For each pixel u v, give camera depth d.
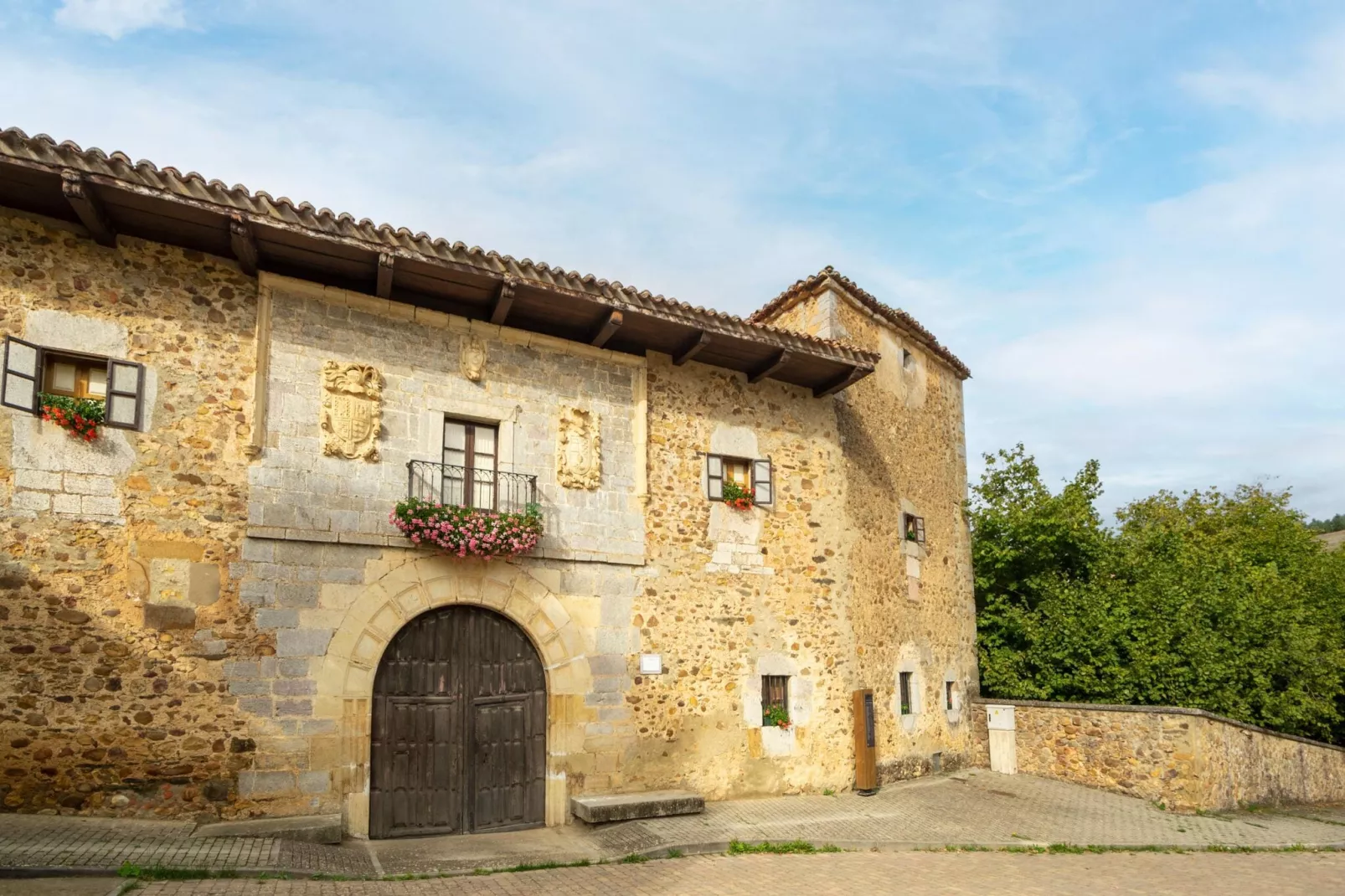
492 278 9.74
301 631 8.78
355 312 9.68
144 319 8.57
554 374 10.92
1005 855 9.38
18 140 7.43
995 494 17.67
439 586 9.65
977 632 16.83
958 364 17.47
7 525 7.71
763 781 11.55
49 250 8.25
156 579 8.23
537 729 10.15
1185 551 17.39
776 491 12.55
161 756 8.02
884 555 14.09
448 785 9.48
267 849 7.54
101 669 7.90
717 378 12.39
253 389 8.93
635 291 10.61
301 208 8.62
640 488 11.28
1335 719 17.95
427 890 7.20
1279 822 12.33
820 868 8.35
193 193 8.13
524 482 10.38
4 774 7.45
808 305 14.16
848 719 12.45
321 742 8.72
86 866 6.52
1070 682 15.64
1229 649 15.55
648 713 10.84
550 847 8.97
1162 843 10.25
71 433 8.06
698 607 11.49
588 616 10.61
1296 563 22.48
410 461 9.72
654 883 7.60
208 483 8.59
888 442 14.81
